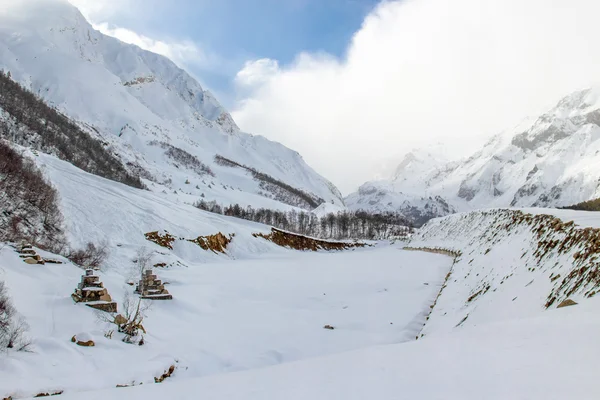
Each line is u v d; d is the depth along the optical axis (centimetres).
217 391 962
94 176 8244
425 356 1081
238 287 5138
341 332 3356
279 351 2873
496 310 2425
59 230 5394
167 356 2527
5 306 2388
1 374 1828
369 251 12825
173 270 5816
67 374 2003
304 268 7181
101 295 3153
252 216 16550
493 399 681
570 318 1200
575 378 709
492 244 4500
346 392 841
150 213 7288
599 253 1780
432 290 4766
